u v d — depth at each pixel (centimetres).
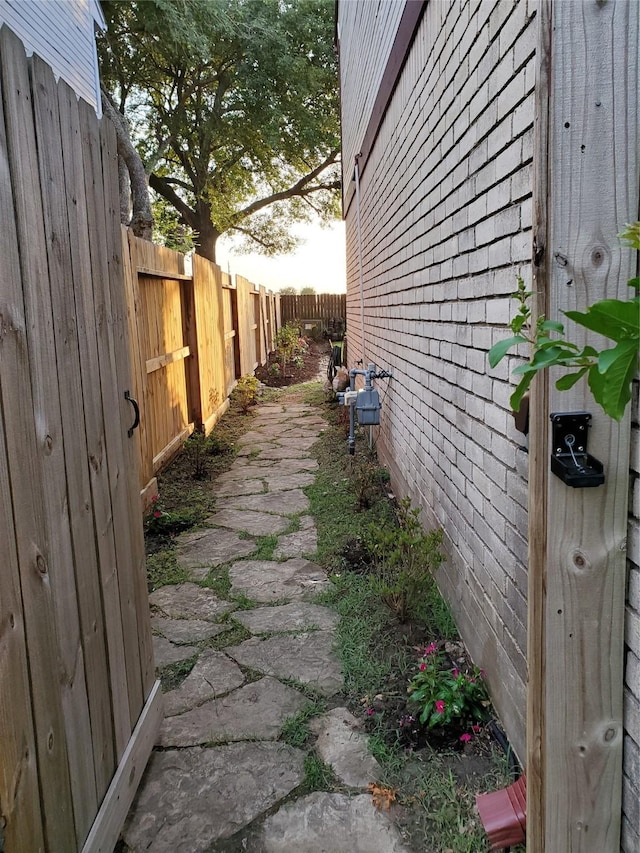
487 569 203
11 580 104
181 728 196
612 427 108
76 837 129
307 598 285
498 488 190
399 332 408
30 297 116
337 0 857
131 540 178
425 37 289
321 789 168
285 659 234
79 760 132
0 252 104
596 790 116
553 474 111
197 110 1532
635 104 103
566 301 108
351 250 835
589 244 106
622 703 114
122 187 842
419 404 335
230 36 1312
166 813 162
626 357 76
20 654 107
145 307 445
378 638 245
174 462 528
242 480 491
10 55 110
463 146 222
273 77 1455
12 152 110
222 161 1697
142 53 1295
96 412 152
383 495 437
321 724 196
